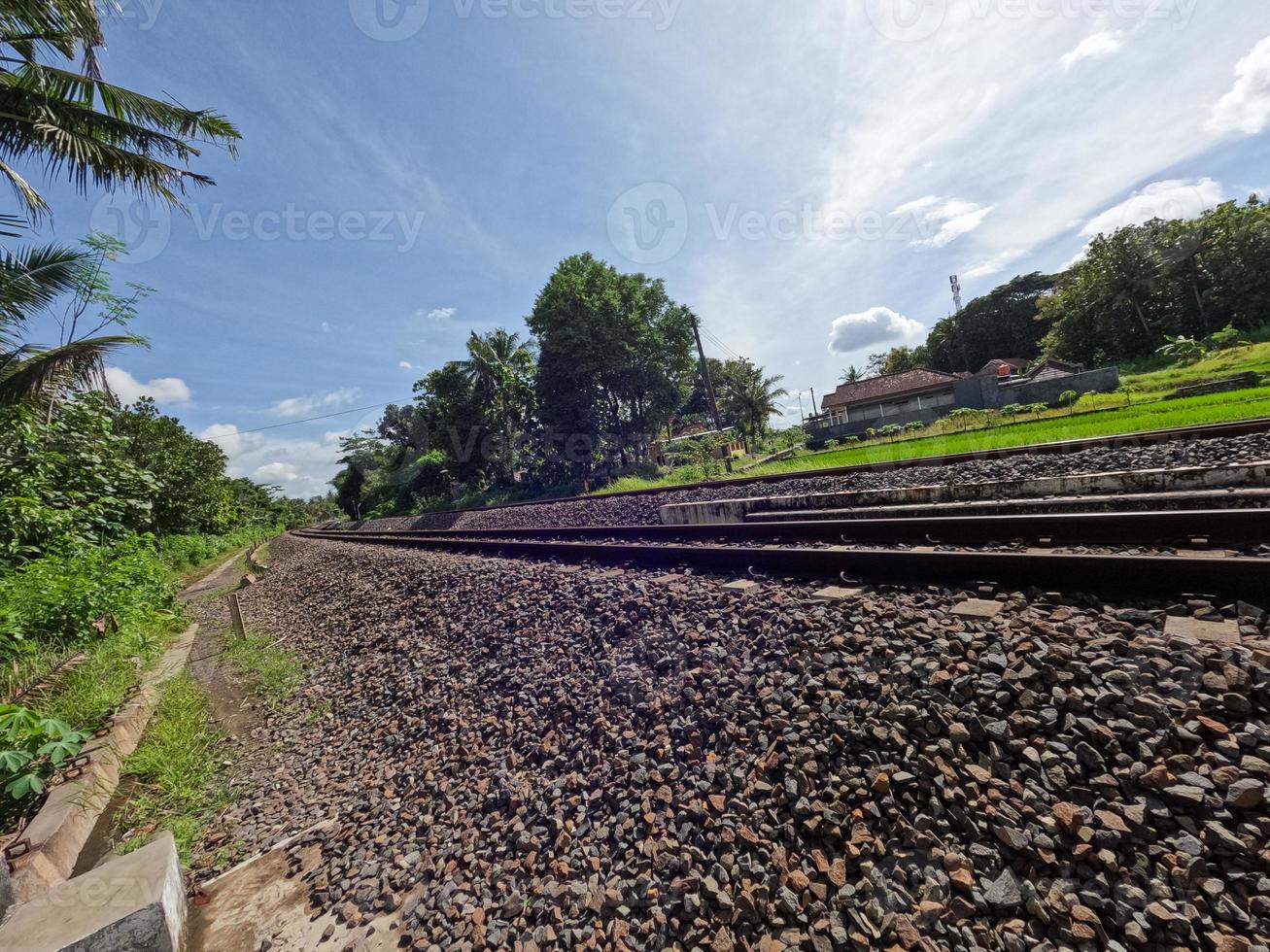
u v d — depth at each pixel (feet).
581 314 89.40
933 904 5.38
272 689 19.93
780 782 7.51
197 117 25.25
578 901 7.14
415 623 20.94
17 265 25.04
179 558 61.98
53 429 28.12
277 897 9.15
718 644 11.31
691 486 37.88
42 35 21.44
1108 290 122.62
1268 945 4.31
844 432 87.92
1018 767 6.36
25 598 16.53
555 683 12.59
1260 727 5.70
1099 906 4.91
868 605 10.86
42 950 6.63
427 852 9.27
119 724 14.38
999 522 14.38
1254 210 109.19
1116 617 8.64
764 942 5.69
